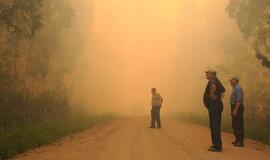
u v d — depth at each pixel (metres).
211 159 10.17
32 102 24.84
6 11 20.03
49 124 18.73
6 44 24.83
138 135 17.17
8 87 23.81
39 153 11.75
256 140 16.19
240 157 10.62
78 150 12.12
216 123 11.89
